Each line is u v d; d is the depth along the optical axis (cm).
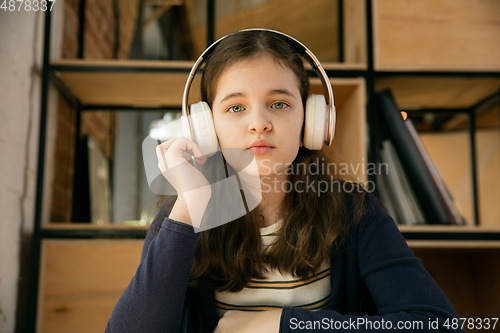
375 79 144
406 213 131
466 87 153
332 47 245
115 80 142
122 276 123
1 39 108
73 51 158
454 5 142
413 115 176
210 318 67
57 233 124
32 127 129
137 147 167
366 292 68
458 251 154
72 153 156
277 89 58
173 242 56
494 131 166
